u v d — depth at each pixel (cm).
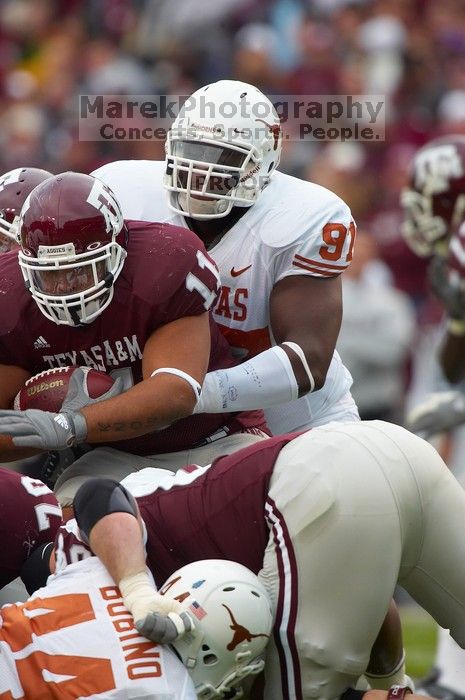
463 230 1872
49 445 1204
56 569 1124
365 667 1129
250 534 1131
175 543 1145
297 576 1091
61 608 1051
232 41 3766
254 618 1055
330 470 1103
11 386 1277
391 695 1106
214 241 1420
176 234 1259
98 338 1251
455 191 1997
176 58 3706
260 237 1402
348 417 1529
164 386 1215
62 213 1193
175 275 1235
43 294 1212
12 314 1247
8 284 1253
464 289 1881
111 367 1266
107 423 1209
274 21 3775
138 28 3912
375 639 1173
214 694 1067
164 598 1038
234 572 1074
